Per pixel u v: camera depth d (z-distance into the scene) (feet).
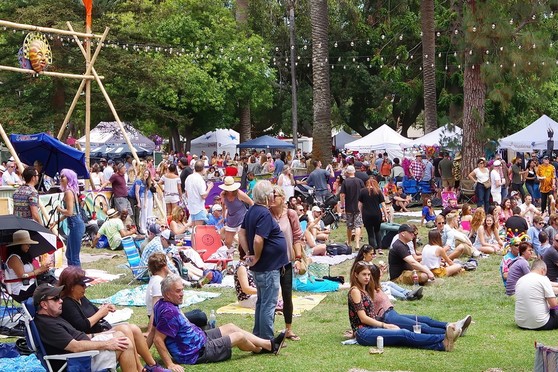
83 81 71.46
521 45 92.63
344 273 52.42
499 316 38.45
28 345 27.09
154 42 127.95
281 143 139.23
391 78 168.96
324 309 40.42
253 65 153.58
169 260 46.03
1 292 34.17
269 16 175.22
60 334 26.09
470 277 50.47
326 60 102.99
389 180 99.45
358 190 62.85
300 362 29.78
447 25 151.94
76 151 61.62
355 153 136.26
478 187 82.48
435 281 48.49
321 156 102.47
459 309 40.34
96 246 64.03
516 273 43.16
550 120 108.37
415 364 29.35
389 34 164.86
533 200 91.66
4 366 26.94
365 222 61.57
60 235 54.19
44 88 120.16
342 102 181.37
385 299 33.55
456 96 152.35
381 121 187.52
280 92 179.73
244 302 40.24
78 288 28.04
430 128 129.29
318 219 61.87
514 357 30.40
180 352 29.30
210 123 156.04
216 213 62.64
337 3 173.78
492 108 135.64
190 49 147.02
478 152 94.68
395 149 127.44
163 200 71.97
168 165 76.59
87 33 70.90
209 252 53.62
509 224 59.41
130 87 127.13
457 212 62.85
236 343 30.50
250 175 77.05
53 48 113.80
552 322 35.04
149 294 31.48
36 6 115.24
